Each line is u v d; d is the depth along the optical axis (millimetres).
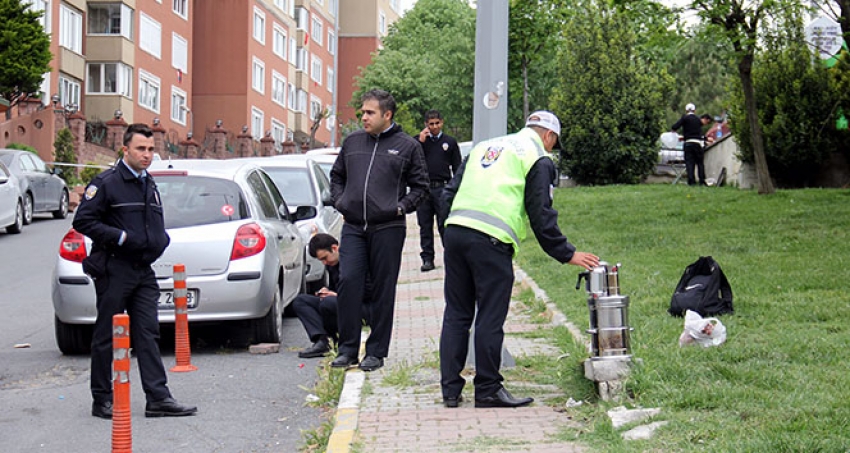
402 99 63812
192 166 11125
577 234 16406
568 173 28250
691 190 22562
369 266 8711
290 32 64000
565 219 18578
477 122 8359
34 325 12242
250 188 10984
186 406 7855
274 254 10648
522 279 13211
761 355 7562
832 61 22812
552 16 38281
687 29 20047
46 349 10734
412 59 64812
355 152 8625
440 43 65812
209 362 9969
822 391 6441
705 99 55781
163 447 6949
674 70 56281
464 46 57094
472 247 7137
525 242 16844
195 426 7500
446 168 14625
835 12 18938
